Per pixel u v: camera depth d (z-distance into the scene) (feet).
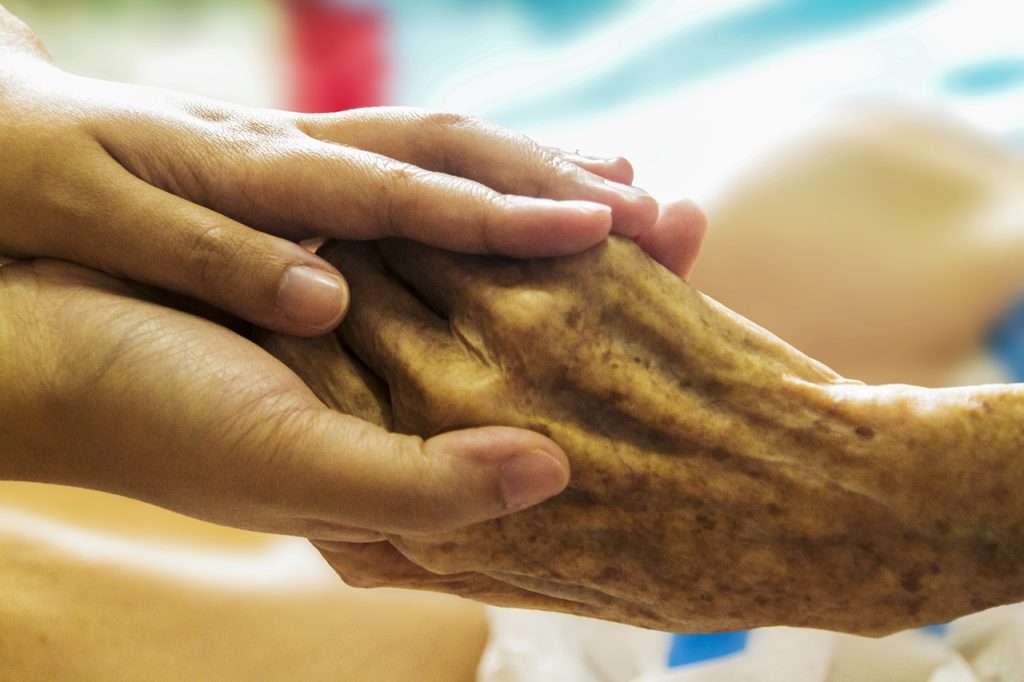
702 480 1.46
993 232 2.21
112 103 1.52
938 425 1.44
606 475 1.46
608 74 3.09
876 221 2.28
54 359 1.45
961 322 2.20
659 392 1.46
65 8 3.80
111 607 1.94
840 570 1.46
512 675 2.00
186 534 2.08
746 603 1.49
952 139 2.38
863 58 2.64
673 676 1.97
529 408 1.45
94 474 1.48
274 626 1.98
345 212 1.48
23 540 1.97
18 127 1.50
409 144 1.54
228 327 1.52
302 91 3.69
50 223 1.49
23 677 1.90
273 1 3.74
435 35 3.49
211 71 3.75
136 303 1.48
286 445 1.43
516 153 1.52
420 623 2.04
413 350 1.47
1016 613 1.98
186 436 1.44
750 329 1.49
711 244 2.36
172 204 1.47
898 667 1.96
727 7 2.91
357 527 1.46
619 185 1.50
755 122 2.64
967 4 2.59
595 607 1.54
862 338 2.25
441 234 1.47
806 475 1.45
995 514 1.44
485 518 1.44
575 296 1.46
